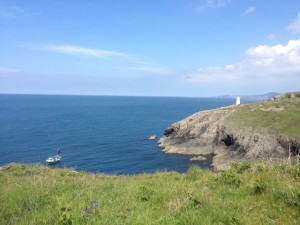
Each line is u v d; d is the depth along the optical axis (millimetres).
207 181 11852
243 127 79500
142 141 101562
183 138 92625
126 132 121625
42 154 77938
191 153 84188
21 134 110125
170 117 189125
